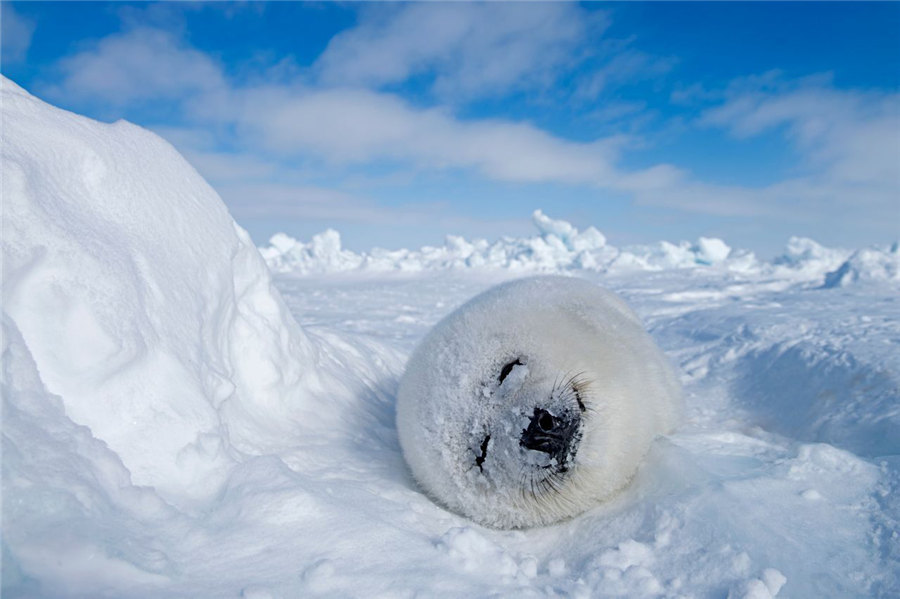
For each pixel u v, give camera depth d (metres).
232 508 1.77
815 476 2.34
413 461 2.61
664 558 1.90
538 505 2.36
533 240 26.08
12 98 2.01
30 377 1.59
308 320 10.56
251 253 2.98
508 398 2.42
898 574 1.73
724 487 2.18
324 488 2.10
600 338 2.76
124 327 1.90
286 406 2.90
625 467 2.49
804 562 1.78
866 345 4.52
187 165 2.74
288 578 1.51
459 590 1.58
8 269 1.70
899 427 3.01
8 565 1.23
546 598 1.63
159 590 1.36
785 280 15.38
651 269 22.73
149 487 1.70
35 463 1.44
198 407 2.01
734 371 5.33
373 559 1.65
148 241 2.22
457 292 17.58
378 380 4.13
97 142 2.20
